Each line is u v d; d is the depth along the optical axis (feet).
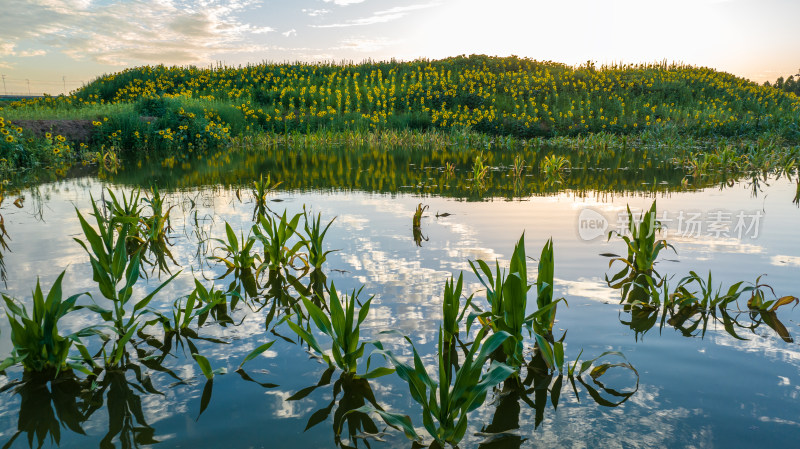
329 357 7.98
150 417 6.54
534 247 14.61
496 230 16.80
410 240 15.51
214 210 20.94
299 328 7.89
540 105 83.51
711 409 6.56
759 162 38.73
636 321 9.47
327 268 12.78
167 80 100.27
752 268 12.46
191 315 10.05
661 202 22.43
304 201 23.13
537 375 7.73
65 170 36.78
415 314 9.75
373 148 57.82
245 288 11.68
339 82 93.76
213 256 14.21
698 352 8.20
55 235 16.43
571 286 11.34
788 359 7.92
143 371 7.84
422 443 5.98
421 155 49.24
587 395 7.06
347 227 17.47
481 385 6.03
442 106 79.15
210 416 6.54
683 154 49.70
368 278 11.91
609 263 12.90
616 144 59.98
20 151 37.73
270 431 6.19
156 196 18.16
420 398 6.15
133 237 16.01
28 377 7.72
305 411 6.66
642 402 6.79
